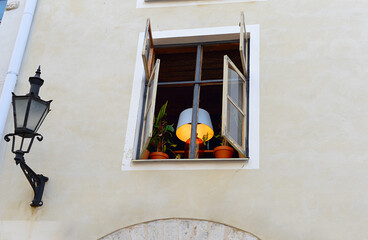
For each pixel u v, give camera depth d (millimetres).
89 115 6672
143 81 6840
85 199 6109
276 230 5566
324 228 5500
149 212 5898
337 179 5719
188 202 5867
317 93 6270
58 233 5980
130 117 6559
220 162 6027
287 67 6504
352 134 5949
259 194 5773
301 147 5961
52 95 6891
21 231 6059
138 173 6137
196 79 6828
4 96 6883
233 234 5621
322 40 6613
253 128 6172
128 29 7227
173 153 7594
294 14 6867
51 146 6523
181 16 7168
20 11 7746
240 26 6305
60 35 7359
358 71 6328
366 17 6668
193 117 6578
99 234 5898
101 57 7074
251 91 6418
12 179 6414
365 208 5527
